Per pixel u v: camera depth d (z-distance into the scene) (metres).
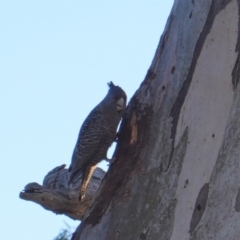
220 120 19.39
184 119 20.22
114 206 20.77
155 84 21.53
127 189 20.72
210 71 20.17
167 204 19.66
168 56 21.59
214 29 20.61
